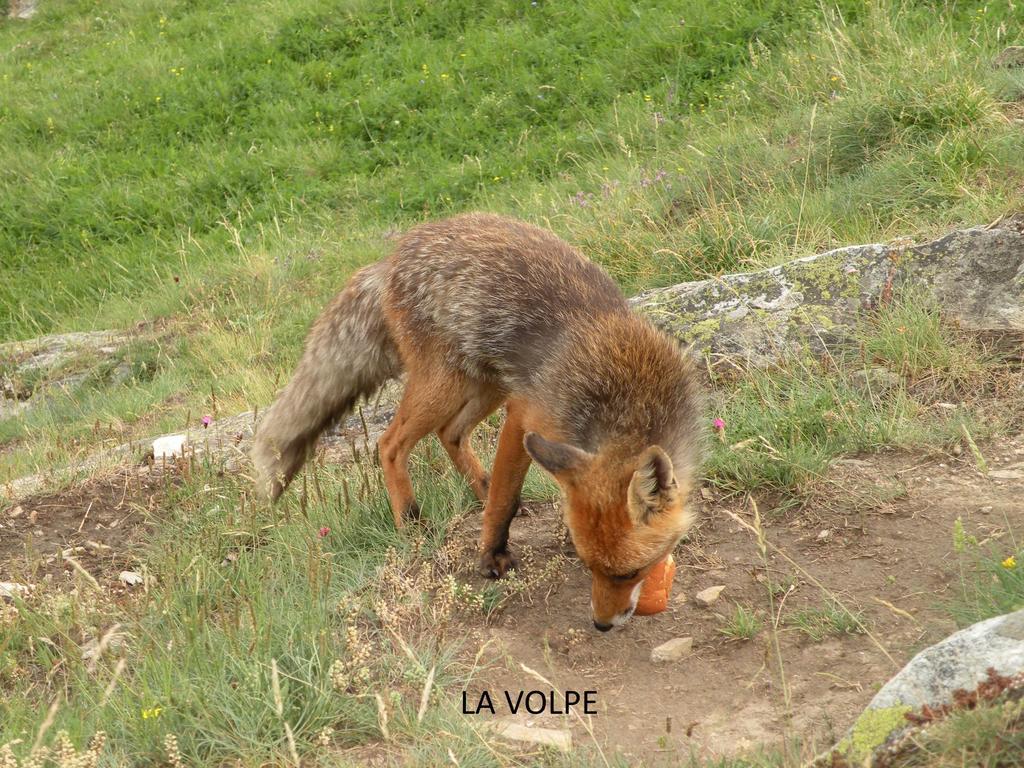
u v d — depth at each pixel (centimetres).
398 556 547
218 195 1048
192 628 528
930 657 491
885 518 543
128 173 1109
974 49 754
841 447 561
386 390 632
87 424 686
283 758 505
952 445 557
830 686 512
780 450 557
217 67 1237
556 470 516
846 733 498
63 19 1494
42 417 706
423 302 552
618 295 547
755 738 504
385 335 564
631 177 764
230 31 1305
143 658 528
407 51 1158
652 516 515
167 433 650
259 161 1065
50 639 537
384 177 1001
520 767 502
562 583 545
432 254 554
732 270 645
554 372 534
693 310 602
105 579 561
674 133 873
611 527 514
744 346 591
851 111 690
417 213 934
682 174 727
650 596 528
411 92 1097
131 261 981
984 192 626
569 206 764
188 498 583
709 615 532
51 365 802
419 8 1230
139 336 827
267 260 870
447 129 1033
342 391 572
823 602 527
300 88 1162
